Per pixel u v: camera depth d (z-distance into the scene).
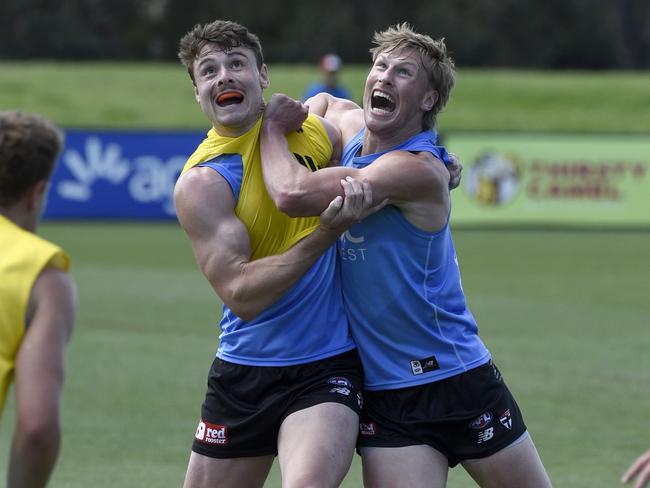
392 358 15.95
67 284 12.16
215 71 15.91
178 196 15.80
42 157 12.27
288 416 15.48
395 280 15.78
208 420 16.16
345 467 15.07
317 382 15.60
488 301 44.53
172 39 184.88
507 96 109.88
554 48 187.00
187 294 45.53
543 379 30.94
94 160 72.81
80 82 109.56
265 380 15.73
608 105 108.81
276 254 15.76
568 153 72.88
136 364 32.72
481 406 15.89
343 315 16.14
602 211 73.00
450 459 16.16
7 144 12.10
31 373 11.70
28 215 12.52
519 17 184.75
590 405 28.19
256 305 15.36
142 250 60.16
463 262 56.78
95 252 59.12
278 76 110.94
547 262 56.97
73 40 174.75
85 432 25.56
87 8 184.75
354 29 175.25
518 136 73.00
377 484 15.74
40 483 11.82
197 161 16.00
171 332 37.66
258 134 16.08
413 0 181.00
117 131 72.94
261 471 16.17
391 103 15.85
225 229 15.53
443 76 16.05
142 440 24.98
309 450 14.84
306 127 16.80
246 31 16.09
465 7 183.50
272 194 15.39
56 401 11.71
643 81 116.56
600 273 53.12
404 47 15.90
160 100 106.25
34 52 173.50
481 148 72.75
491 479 16.05
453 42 179.00
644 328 38.88
